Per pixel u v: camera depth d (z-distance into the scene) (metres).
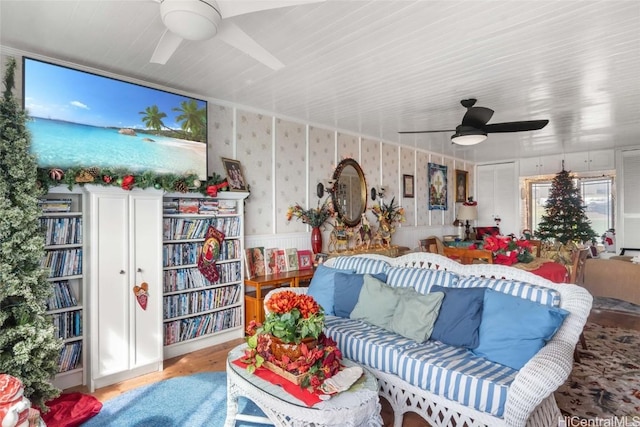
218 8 1.54
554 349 1.79
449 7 2.02
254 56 1.98
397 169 5.88
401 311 2.45
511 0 1.95
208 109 3.57
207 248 3.38
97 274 2.57
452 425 1.95
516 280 2.35
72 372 2.58
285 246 4.25
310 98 3.66
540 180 7.13
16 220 1.97
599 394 2.42
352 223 5.01
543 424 1.82
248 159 3.92
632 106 3.84
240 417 1.96
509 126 3.42
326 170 4.75
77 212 2.67
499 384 1.71
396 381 2.12
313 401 1.58
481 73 2.99
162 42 1.88
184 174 3.26
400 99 3.66
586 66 2.84
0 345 1.92
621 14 2.09
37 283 2.08
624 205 6.11
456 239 6.49
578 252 3.60
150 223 2.86
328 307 2.96
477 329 2.15
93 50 2.56
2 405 1.39
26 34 2.32
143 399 2.41
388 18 2.13
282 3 1.51
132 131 2.96
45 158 2.52
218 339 3.50
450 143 5.87
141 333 2.79
